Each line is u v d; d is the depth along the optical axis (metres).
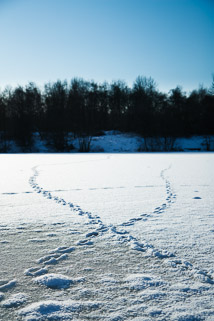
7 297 2.69
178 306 2.54
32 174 12.45
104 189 8.48
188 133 51.12
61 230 4.60
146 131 48.94
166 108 51.81
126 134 53.00
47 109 50.50
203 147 47.75
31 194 7.66
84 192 7.97
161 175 11.98
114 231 4.54
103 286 2.87
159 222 5.04
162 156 28.12
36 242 4.08
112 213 5.66
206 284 2.91
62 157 26.86
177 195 7.54
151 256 3.59
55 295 2.72
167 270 3.21
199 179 10.69
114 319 2.36
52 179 10.74
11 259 3.50
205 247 3.86
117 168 15.26
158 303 2.58
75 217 5.36
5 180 10.48
